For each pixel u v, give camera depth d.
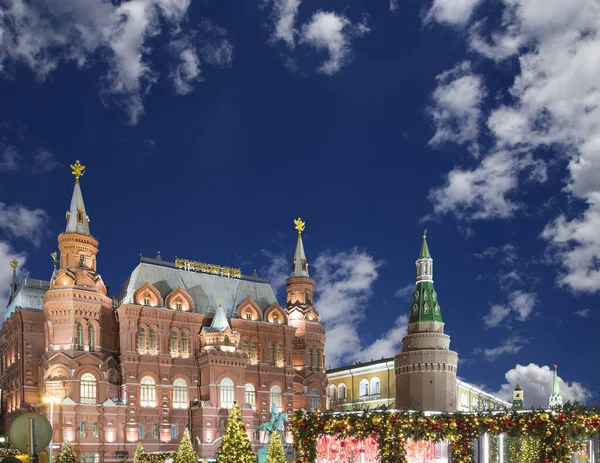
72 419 96.06
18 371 106.38
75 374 98.38
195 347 113.94
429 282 129.75
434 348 121.81
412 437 34.97
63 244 107.94
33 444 16.56
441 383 119.88
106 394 100.75
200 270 125.75
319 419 36.09
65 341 101.69
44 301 104.31
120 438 99.88
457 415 35.41
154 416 105.12
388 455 33.75
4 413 113.31
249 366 118.75
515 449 45.62
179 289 115.25
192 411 108.56
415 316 127.81
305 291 135.25
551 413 34.00
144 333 108.75
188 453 61.88
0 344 122.00
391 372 134.00
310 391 126.81
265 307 128.00
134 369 105.06
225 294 125.06
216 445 105.25
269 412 118.56
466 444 35.59
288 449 69.69
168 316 111.44
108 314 109.56
